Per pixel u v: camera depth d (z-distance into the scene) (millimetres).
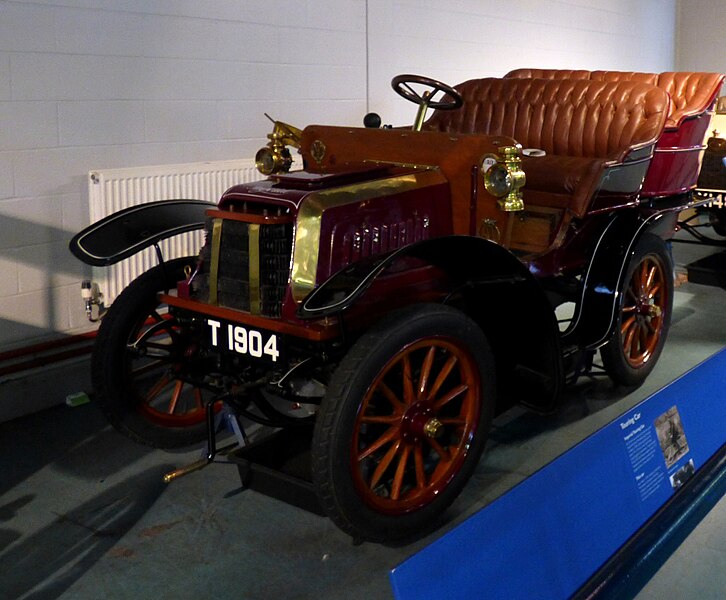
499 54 6227
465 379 2721
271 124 4594
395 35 5262
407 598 1673
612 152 4094
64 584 2408
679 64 8883
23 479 3039
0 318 3578
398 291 2752
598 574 2184
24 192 3580
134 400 3119
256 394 2828
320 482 2365
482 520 1897
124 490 2957
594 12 7324
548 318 2920
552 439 3314
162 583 2416
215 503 2877
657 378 3957
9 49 3443
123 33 3832
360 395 2357
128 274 3914
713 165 5805
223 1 4223
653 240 3668
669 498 2541
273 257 2625
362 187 2754
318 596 2355
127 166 3949
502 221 2920
